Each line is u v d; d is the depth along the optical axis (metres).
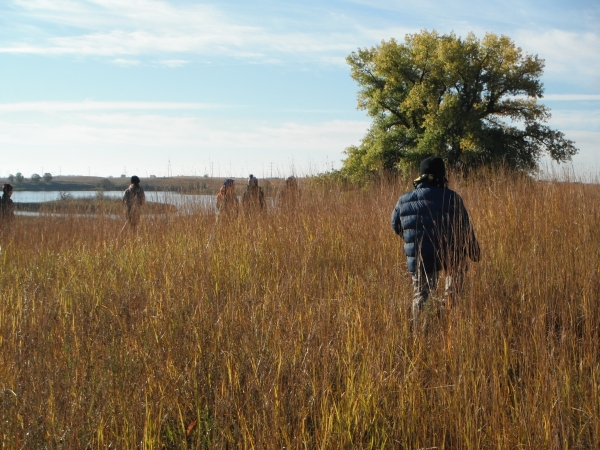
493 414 3.33
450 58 36.09
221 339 4.29
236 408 3.51
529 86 37.03
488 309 4.39
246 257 6.65
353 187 9.60
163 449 3.42
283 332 4.32
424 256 4.76
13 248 8.20
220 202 9.22
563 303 4.70
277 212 8.58
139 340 4.34
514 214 7.10
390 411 3.57
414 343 4.14
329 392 3.60
